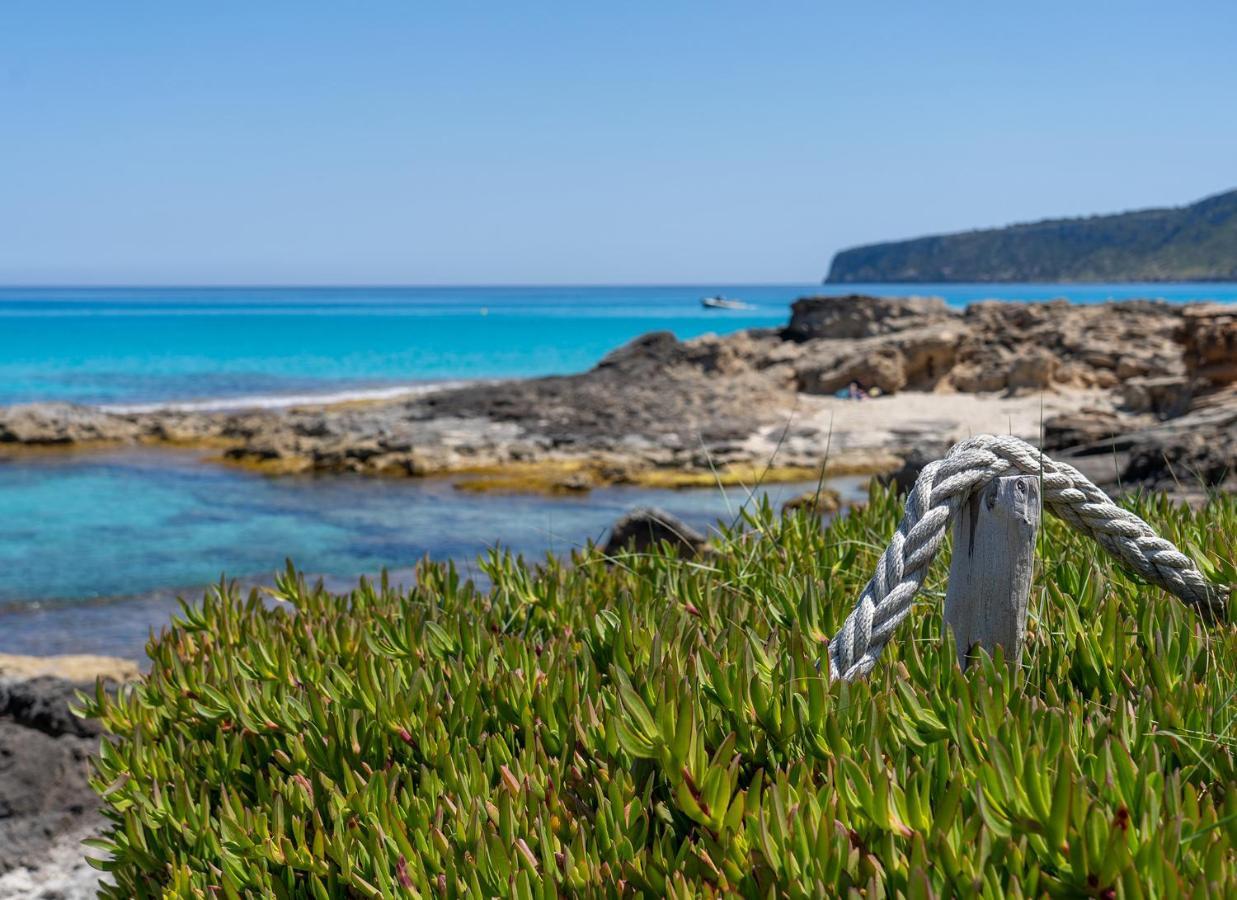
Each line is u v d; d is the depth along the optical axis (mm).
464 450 28719
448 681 3326
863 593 2881
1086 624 3393
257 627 4070
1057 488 3162
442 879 2432
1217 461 10953
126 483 25766
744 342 44406
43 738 6684
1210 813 2166
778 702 2682
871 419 33250
